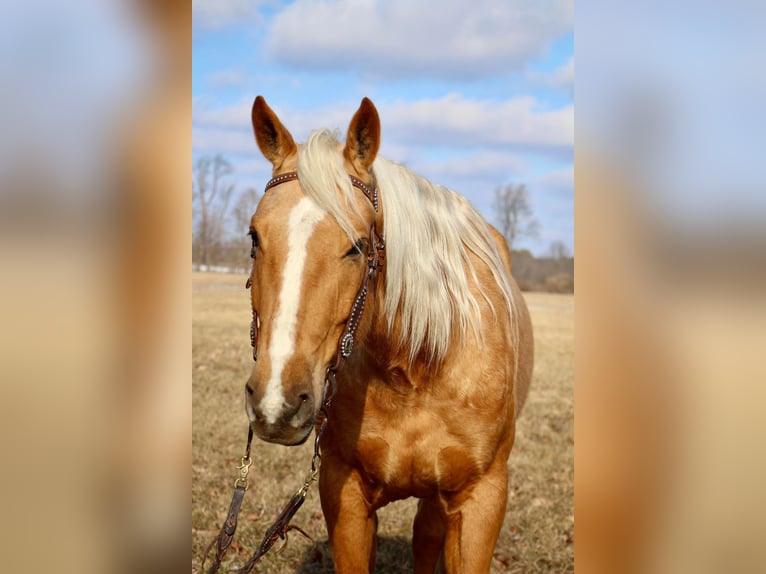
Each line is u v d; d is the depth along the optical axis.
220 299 23.27
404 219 2.76
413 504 5.14
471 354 2.90
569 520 4.80
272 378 2.13
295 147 2.64
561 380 10.69
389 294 2.72
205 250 40.94
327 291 2.26
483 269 3.23
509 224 52.84
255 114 2.61
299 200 2.32
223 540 2.59
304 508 4.86
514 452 6.40
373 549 3.10
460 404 2.87
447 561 3.01
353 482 2.96
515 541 4.50
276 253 2.25
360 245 2.39
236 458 5.81
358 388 2.86
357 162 2.66
